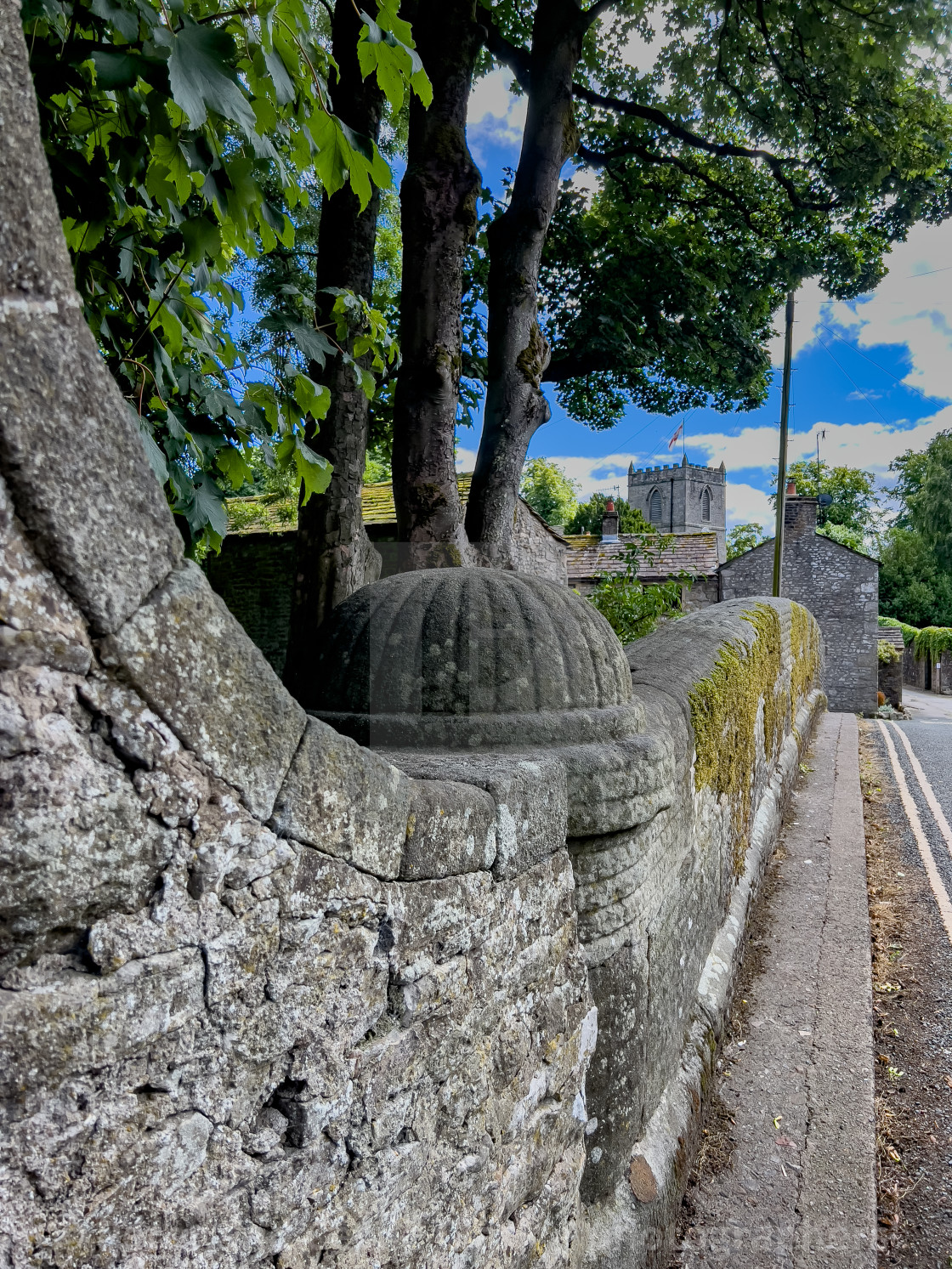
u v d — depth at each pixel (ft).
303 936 3.96
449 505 15.79
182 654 3.37
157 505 3.33
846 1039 12.60
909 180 27.30
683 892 10.70
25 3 4.74
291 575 35.01
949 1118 11.72
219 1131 3.57
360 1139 4.35
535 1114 6.24
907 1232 9.72
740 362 33.40
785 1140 10.40
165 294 6.65
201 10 6.30
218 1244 3.54
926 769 34.09
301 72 6.24
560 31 17.48
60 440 2.94
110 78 4.74
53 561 2.93
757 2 22.57
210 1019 3.51
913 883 20.63
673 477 211.82
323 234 15.03
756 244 31.94
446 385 15.72
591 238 30.45
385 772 4.55
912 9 21.07
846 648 72.69
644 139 29.04
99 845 3.07
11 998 2.86
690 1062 10.67
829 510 151.43
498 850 5.72
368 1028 4.42
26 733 2.84
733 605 23.36
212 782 3.49
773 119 26.48
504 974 5.80
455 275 15.70
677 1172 8.94
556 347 31.50
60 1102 2.95
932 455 127.24
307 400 7.50
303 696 8.27
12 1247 2.81
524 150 17.75
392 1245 4.60
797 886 18.92
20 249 2.82
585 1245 7.27
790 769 26.89
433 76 15.35
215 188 5.94
